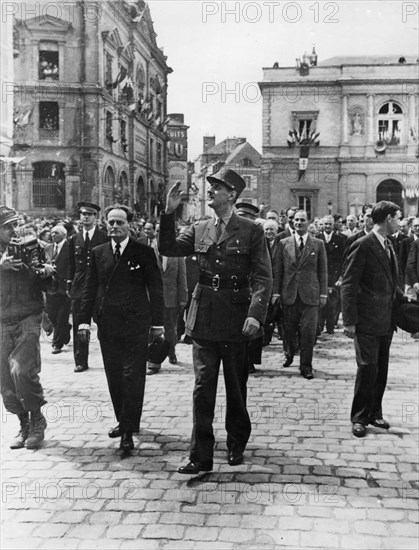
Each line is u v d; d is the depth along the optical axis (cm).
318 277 856
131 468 519
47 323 1078
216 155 6222
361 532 412
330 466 520
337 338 1151
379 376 623
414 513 438
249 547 395
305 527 419
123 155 3797
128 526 423
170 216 528
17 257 569
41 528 420
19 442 572
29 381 560
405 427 620
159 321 581
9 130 1019
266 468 517
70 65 3281
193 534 412
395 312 616
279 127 3828
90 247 854
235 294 525
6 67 998
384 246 606
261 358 938
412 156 3781
